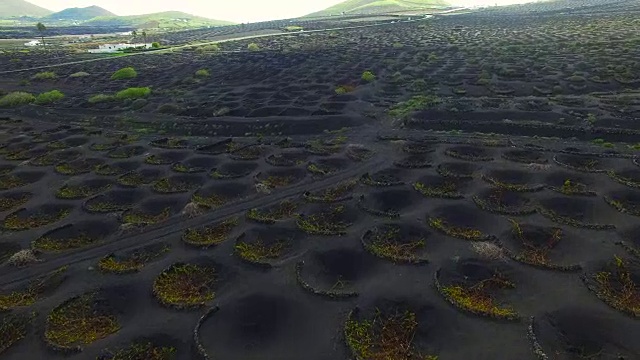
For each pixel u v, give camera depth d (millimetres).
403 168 38625
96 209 33750
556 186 33844
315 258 26219
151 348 20312
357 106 59125
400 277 24109
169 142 50344
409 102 58312
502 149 41750
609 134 43594
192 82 81438
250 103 63250
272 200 34031
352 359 19047
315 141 48094
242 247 27359
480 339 19734
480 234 27656
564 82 61844
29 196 37062
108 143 50625
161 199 35188
